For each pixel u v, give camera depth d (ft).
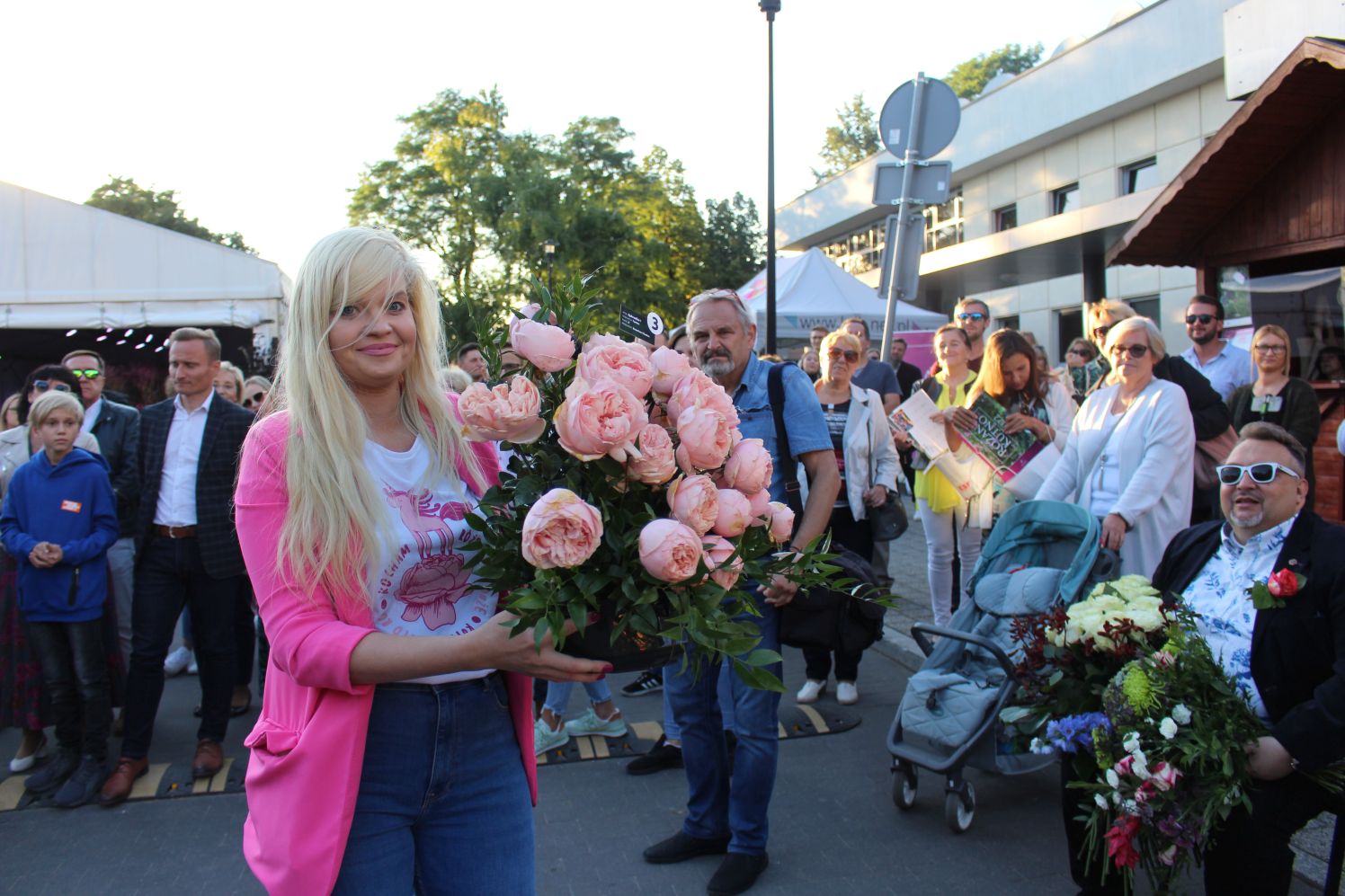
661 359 6.07
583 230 117.39
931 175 23.02
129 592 19.45
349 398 5.88
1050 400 19.07
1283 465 9.45
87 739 15.06
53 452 15.39
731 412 5.95
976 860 12.07
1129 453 14.93
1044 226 51.62
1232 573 9.96
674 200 161.89
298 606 5.63
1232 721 8.54
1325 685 8.57
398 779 5.96
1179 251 23.06
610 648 5.70
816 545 6.26
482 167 124.16
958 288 66.85
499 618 5.39
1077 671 9.62
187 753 16.63
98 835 13.57
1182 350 50.14
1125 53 49.37
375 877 5.83
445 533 6.11
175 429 15.46
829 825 13.20
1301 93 18.44
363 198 130.93
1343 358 21.59
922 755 13.01
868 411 19.01
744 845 11.62
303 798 5.60
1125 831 8.46
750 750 11.50
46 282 51.01
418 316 6.25
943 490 20.26
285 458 5.73
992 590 14.07
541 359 5.70
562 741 16.43
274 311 51.93
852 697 18.31
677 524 5.20
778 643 12.44
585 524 5.06
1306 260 21.76
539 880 11.89
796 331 37.63
